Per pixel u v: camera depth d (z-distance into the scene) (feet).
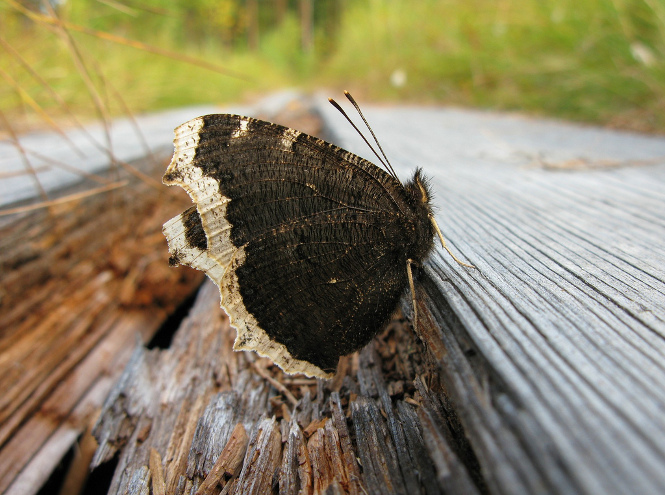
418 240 0.22
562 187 0.35
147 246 0.42
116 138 0.61
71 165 0.43
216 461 0.18
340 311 0.23
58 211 0.36
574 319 0.15
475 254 0.22
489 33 1.15
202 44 2.25
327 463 0.16
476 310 0.15
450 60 1.28
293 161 0.23
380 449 0.16
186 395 0.23
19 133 0.67
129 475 0.19
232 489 0.17
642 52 0.71
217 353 0.26
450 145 0.54
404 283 0.22
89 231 0.40
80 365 0.30
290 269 0.23
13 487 0.23
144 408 0.23
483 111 1.04
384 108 1.21
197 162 0.22
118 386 0.24
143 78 1.07
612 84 0.77
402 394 0.19
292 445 0.17
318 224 0.23
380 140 0.55
